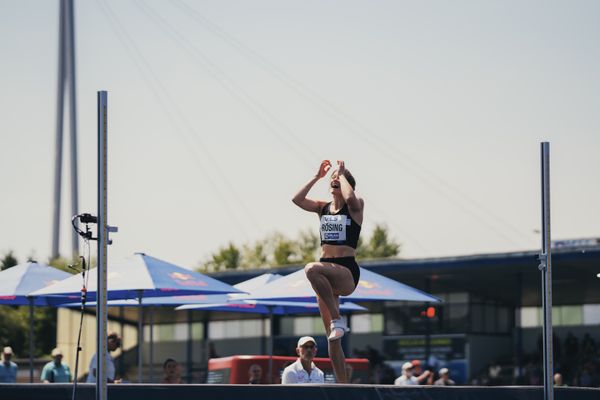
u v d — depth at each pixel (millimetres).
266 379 30203
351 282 16984
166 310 68188
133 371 70812
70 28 90875
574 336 67500
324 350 67250
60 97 92188
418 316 63000
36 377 58938
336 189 17219
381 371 59094
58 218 92188
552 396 15992
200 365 71188
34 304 33094
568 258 52281
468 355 62094
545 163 16250
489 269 54969
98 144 14164
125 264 26719
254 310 37469
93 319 61719
